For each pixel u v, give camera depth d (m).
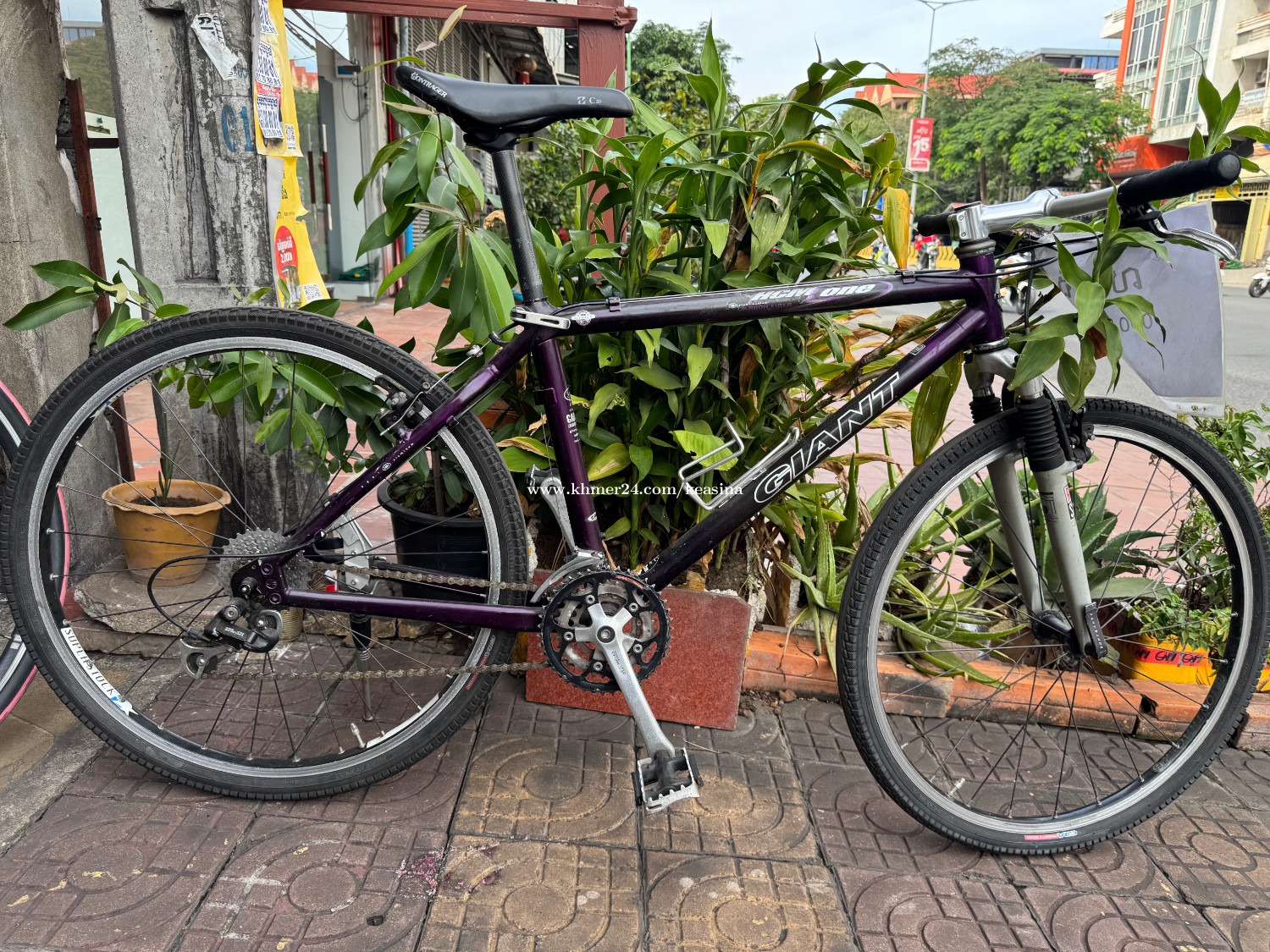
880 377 1.67
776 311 1.61
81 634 2.22
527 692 2.14
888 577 1.69
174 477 2.42
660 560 1.74
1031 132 35.91
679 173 1.88
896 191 1.93
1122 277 1.85
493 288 1.77
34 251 2.27
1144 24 43.16
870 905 1.59
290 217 2.48
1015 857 1.75
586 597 1.65
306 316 1.65
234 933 1.43
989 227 1.61
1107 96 36.44
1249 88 36.56
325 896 1.52
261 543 1.70
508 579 1.74
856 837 1.77
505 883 1.58
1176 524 2.36
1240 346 9.77
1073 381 1.62
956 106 42.06
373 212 9.91
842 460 2.28
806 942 1.49
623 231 2.16
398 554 2.29
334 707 2.06
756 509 1.71
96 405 1.67
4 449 1.78
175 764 1.73
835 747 2.06
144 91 2.21
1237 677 1.78
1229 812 1.92
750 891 1.60
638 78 2.68
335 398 1.82
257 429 2.36
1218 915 1.62
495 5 2.52
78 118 2.37
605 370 2.07
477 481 1.70
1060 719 2.19
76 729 1.93
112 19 2.16
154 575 1.78
